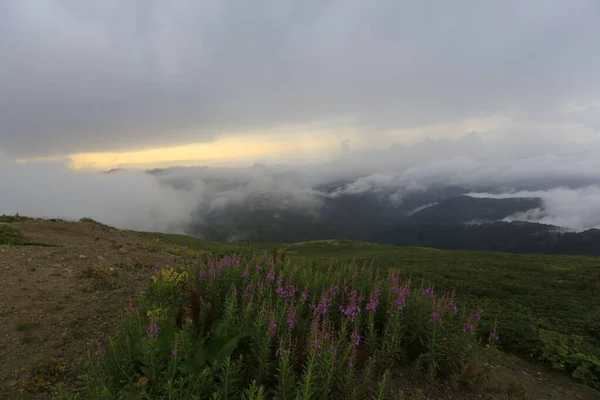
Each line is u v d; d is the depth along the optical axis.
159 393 4.41
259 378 4.98
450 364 6.48
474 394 6.31
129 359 4.88
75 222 22.12
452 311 7.34
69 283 9.34
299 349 5.45
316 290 7.61
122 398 4.13
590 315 14.55
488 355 8.18
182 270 10.03
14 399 4.72
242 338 5.59
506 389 6.99
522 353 9.68
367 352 6.16
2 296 8.02
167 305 7.38
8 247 12.10
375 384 5.59
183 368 4.53
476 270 32.28
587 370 8.51
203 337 5.50
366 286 7.73
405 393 5.74
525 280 26.73
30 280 9.19
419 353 6.74
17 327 6.90
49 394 5.43
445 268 33.88
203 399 4.33
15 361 6.04
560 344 9.80
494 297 18.78
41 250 12.19
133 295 9.10
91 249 13.77
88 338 7.00
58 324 7.27
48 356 6.27
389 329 6.45
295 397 4.54
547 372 8.84
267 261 8.74
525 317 13.30
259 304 6.66
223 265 8.19
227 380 4.38
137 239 20.58
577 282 26.05
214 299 7.06
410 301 7.12
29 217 21.56
